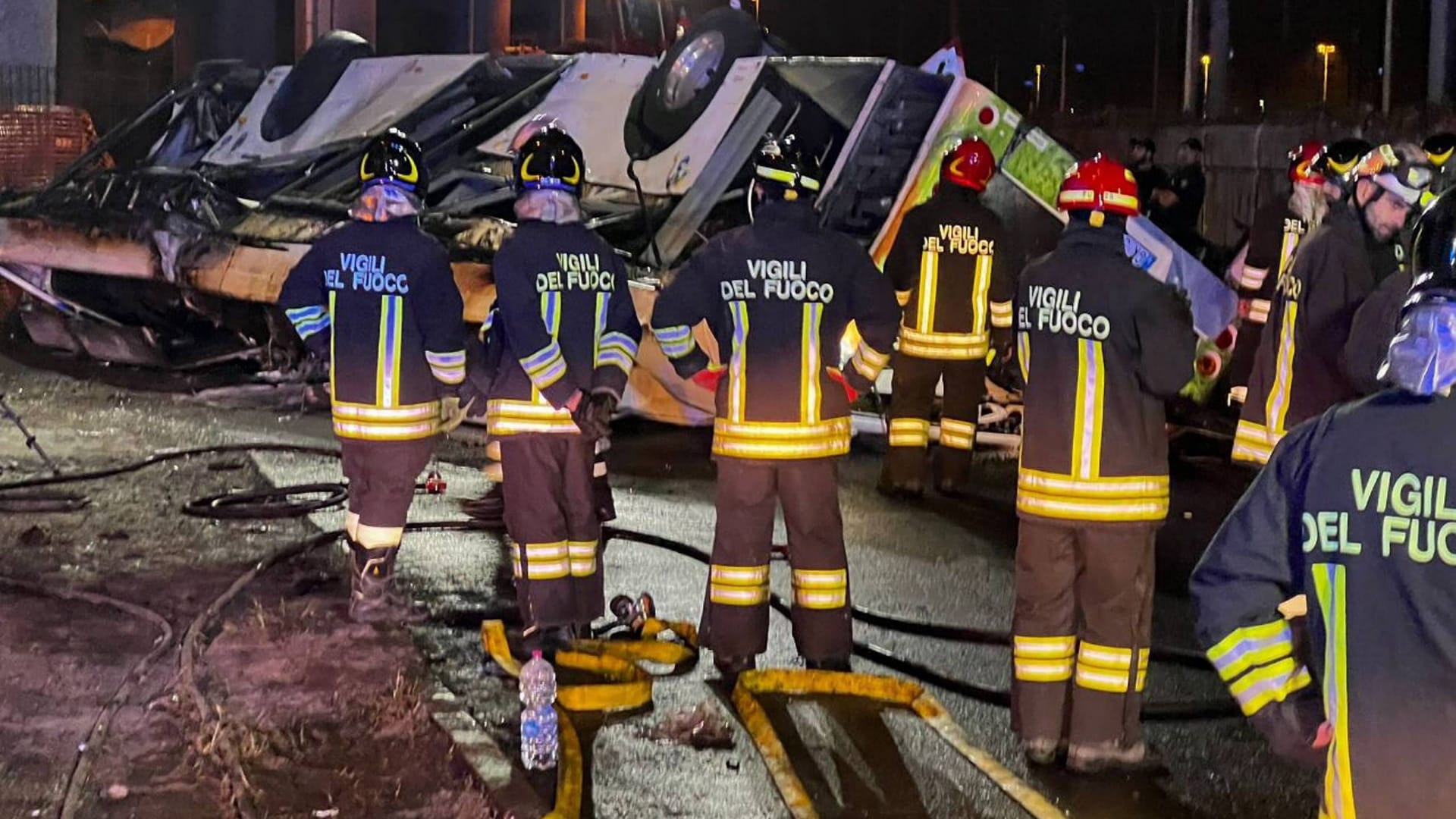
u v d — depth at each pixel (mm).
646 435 11461
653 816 4629
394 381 6203
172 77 35219
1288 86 48469
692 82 11680
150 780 4684
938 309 9164
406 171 6172
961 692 5875
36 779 4703
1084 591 4965
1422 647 2396
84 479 9297
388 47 30891
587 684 5797
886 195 10562
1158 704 5699
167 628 6238
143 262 13227
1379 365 5477
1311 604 2514
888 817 4648
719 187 10953
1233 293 10508
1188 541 8609
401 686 5500
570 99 12805
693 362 5734
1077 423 4801
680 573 7527
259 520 8383
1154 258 10438
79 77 35125
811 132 10930
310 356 13008
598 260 5906
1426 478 2412
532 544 5980
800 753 5156
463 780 4719
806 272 5586
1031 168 10555
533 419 5887
